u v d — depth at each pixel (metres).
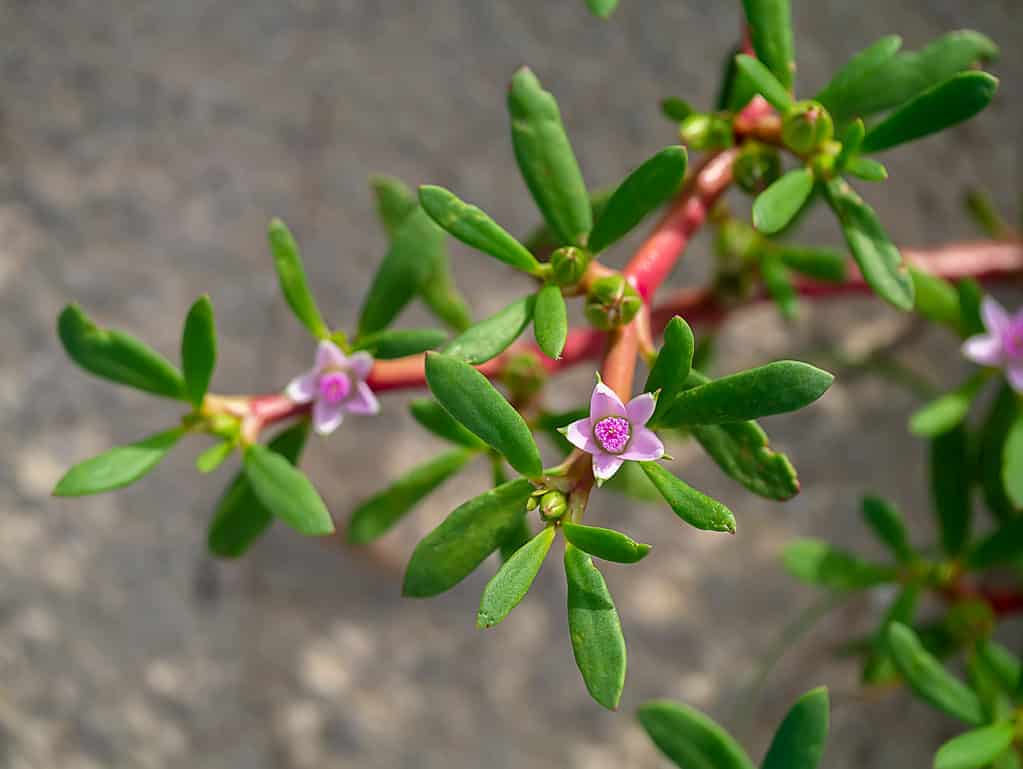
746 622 0.33
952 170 0.35
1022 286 0.31
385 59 0.34
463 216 0.18
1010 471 0.22
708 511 0.15
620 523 0.33
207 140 0.34
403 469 0.33
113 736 0.32
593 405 0.16
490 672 0.33
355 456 0.33
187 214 0.33
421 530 0.33
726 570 0.33
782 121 0.19
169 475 0.33
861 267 0.19
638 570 0.33
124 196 0.33
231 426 0.19
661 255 0.19
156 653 0.32
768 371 0.16
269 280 0.33
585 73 0.34
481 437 0.16
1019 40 0.35
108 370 0.19
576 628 0.16
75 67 0.34
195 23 0.34
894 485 0.33
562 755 0.32
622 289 0.18
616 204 0.18
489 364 0.22
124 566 0.32
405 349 0.19
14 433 0.32
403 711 0.32
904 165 0.35
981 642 0.24
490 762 0.32
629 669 0.33
